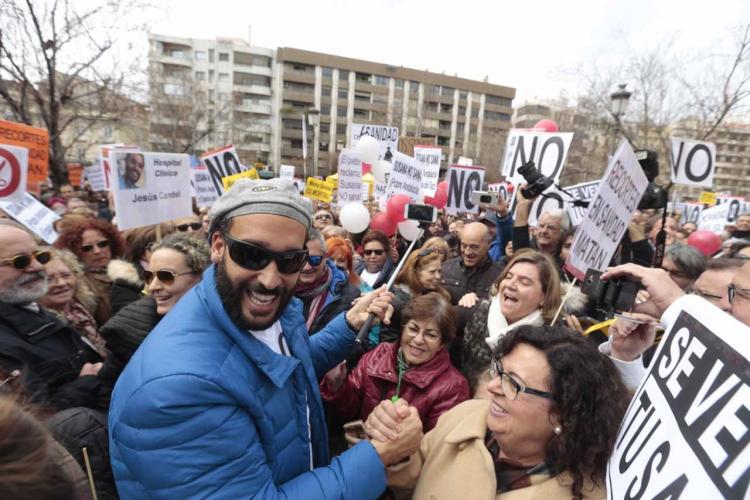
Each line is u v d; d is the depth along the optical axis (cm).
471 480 122
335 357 175
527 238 338
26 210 358
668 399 79
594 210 201
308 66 5791
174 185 367
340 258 346
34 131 363
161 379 92
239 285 105
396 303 261
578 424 106
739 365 62
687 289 280
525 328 123
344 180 654
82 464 137
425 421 193
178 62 5550
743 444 56
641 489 76
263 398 111
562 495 108
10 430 59
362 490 108
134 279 283
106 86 1020
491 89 6525
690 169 450
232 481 96
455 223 685
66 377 188
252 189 107
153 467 91
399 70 6025
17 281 180
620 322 138
